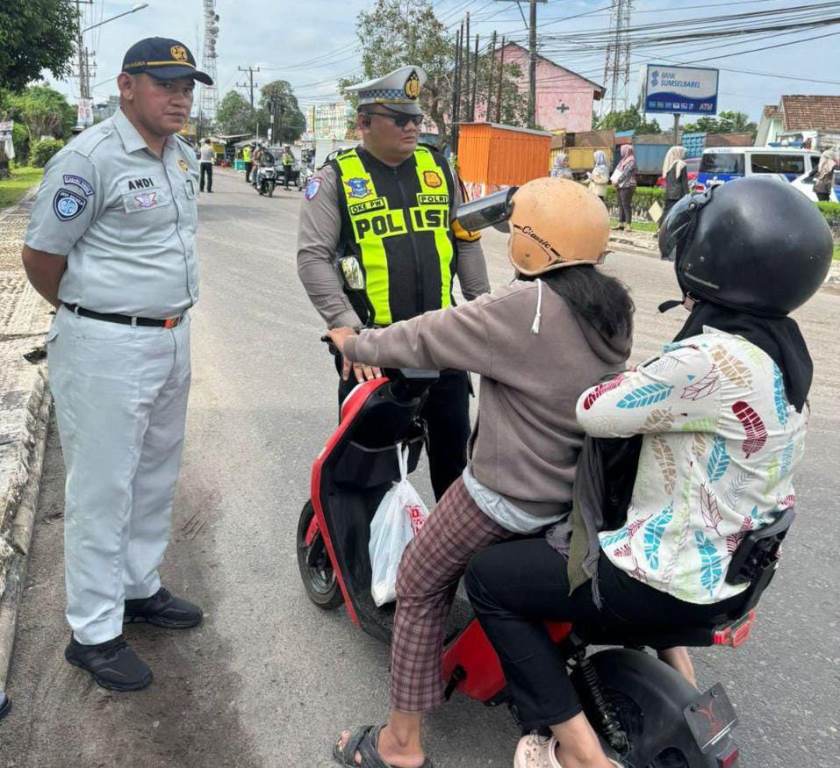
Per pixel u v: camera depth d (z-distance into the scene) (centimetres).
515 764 218
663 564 185
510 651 212
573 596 202
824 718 286
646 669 209
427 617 239
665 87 2684
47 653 304
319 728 274
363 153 313
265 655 310
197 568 370
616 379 191
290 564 375
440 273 318
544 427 210
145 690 287
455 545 227
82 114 3362
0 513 378
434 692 241
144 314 272
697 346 179
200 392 607
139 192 262
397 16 3369
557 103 5119
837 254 1495
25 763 253
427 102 3441
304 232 311
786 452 184
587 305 202
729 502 183
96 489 276
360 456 295
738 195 183
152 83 252
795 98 3634
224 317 845
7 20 1670
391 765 246
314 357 708
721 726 200
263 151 2859
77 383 270
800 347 188
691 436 182
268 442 516
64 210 252
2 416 492
